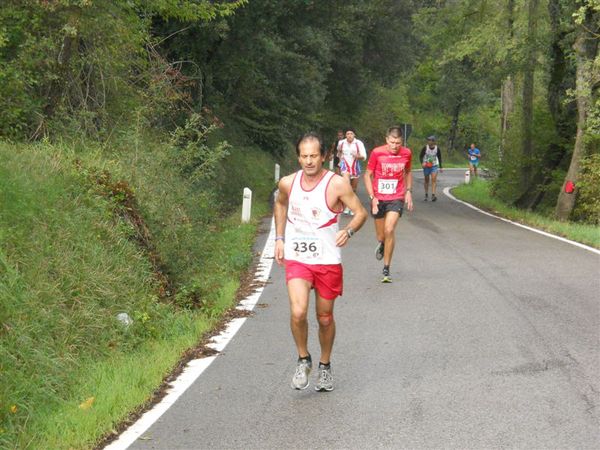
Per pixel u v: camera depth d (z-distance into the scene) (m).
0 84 12.56
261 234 16.67
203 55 24.09
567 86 22.72
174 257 10.41
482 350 7.53
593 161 19.45
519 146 26.64
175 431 5.54
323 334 6.35
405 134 35.56
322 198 6.13
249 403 6.12
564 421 5.60
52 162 10.08
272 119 38.03
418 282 11.02
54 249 8.01
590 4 16.11
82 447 5.22
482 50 22.44
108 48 14.79
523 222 19.58
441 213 22.03
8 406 5.53
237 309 9.49
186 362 7.32
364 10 44.22
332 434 5.44
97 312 7.71
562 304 9.50
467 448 5.14
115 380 6.46
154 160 12.57
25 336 6.31
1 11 12.85
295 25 27.06
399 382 6.60
